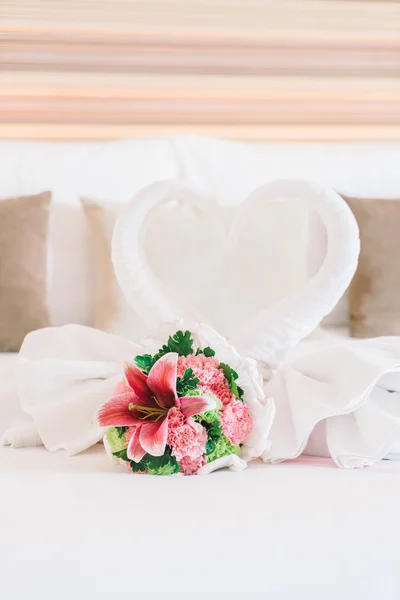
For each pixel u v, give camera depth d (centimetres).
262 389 202
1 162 294
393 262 284
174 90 378
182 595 166
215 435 196
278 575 167
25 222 280
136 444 192
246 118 383
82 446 206
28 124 370
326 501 179
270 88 384
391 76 390
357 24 387
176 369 196
